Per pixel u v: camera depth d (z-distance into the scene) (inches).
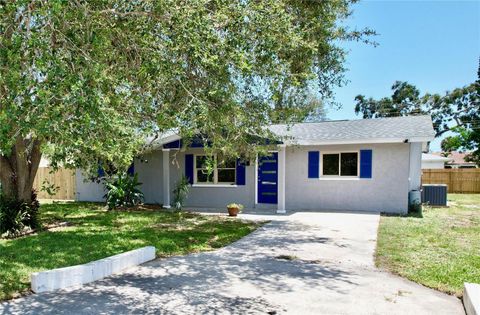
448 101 1501.0
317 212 499.8
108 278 205.2
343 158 521.0
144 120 214.5
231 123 262.8
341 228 369.1
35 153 340.8
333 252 268.4
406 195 485.7
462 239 312.0
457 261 239.1
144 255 241.0
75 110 140.5
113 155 190.9
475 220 426.3
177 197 531.2
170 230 352.8
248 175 556.1
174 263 237.9
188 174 586.2
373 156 501.0
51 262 224.2
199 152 577.9
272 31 197.6
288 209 534.9
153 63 183.9
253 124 299.6
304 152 537.6
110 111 158.7
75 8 160.7
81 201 653.3
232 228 368.2
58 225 372.2
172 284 195.6
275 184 548.4
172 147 544.7
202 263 238.5
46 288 182.2
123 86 190.4
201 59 181.6
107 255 244.8
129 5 187.3
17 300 169.0
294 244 295.9
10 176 330.0
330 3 289.4
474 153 1354.6
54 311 157.2
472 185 938.7
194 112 200.4
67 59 155.7
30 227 332.2
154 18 184.4
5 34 152.9
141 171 616.7
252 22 191.8
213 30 185.8
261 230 360.2
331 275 212.1
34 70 149.9
